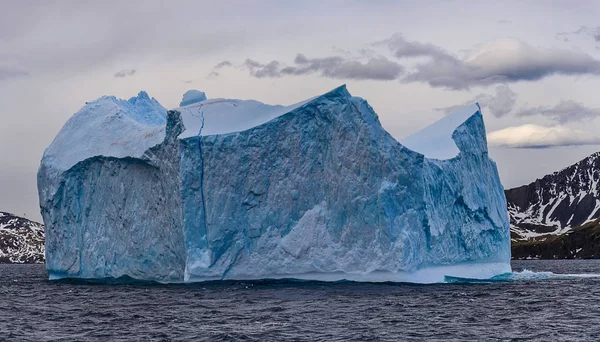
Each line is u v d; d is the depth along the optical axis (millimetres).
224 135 54844
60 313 42438
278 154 55062
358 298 45594
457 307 42062
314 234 53812
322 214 54000
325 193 54250
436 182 55531
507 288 54469
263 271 54469
